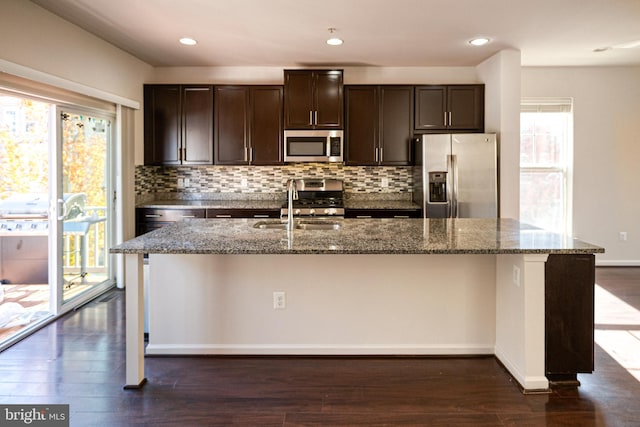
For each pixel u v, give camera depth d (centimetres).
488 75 478
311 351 281
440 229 285
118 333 321
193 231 276
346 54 457
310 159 484
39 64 319
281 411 216
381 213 466
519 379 241
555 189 553
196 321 281
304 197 508
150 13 336
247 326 281
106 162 433
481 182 445
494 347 280
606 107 539
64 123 368
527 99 536
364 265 278
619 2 317
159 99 489
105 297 414
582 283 235
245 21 354
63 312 364
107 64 412
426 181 448
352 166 526
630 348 295
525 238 250
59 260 360
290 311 280
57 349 292
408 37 398
